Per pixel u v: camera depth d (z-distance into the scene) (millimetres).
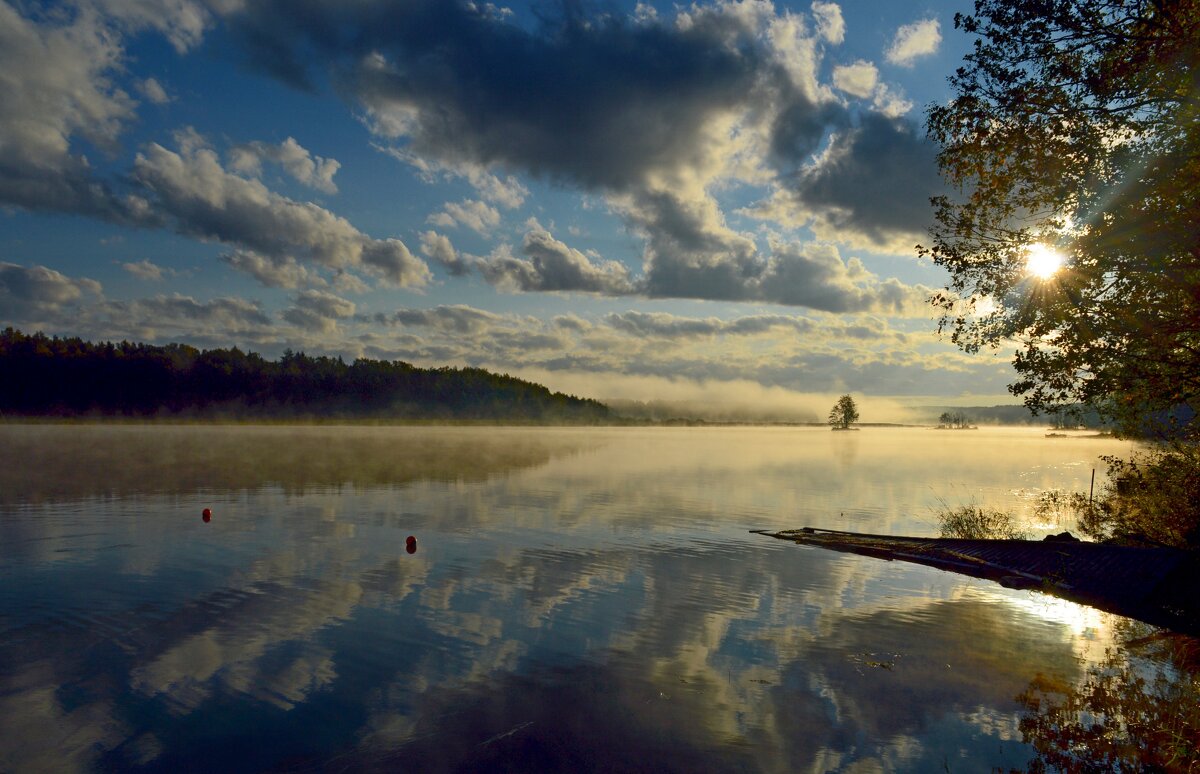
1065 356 16969
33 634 14508
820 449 120062
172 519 29203
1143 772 9633
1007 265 17609
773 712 11344
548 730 10555
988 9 16438
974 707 11680
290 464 59062
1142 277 15680
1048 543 24656
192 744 10031
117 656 13305
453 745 10062
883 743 10367
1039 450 131875
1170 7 14430
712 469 66000
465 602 17266
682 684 12414
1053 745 10344
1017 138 16516
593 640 14672
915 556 24188
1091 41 15688
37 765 9438
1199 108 14281
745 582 20109
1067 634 15844
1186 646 15023
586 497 40094
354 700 11508
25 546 23484
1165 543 22922
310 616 15883
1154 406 18797
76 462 57438
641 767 9516
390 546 24078
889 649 14531
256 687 11961
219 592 17844
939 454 108500
